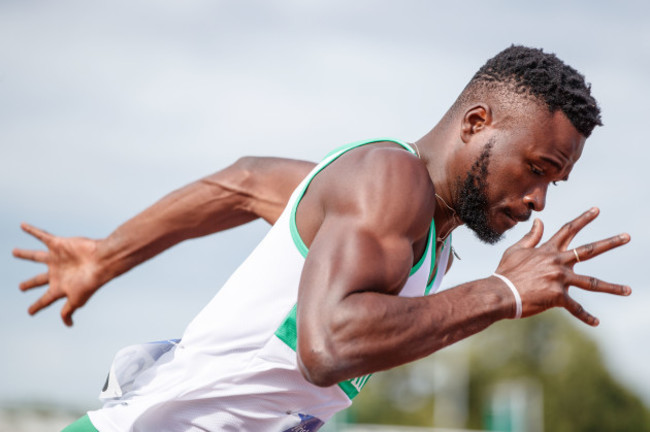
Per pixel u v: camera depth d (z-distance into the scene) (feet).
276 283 18.13
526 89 17.85
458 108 18.81
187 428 18.90
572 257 16.92
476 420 266.77
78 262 22.97
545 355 270.46
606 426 263.49
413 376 273.13
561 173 18.08
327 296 15.46
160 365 19.65
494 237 18.71
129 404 19.33
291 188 21.34
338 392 19.04
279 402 18.79
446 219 18.89
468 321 16.15
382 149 17.17
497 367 270.26
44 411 77.56
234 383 18.52
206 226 22.31
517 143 17.81
